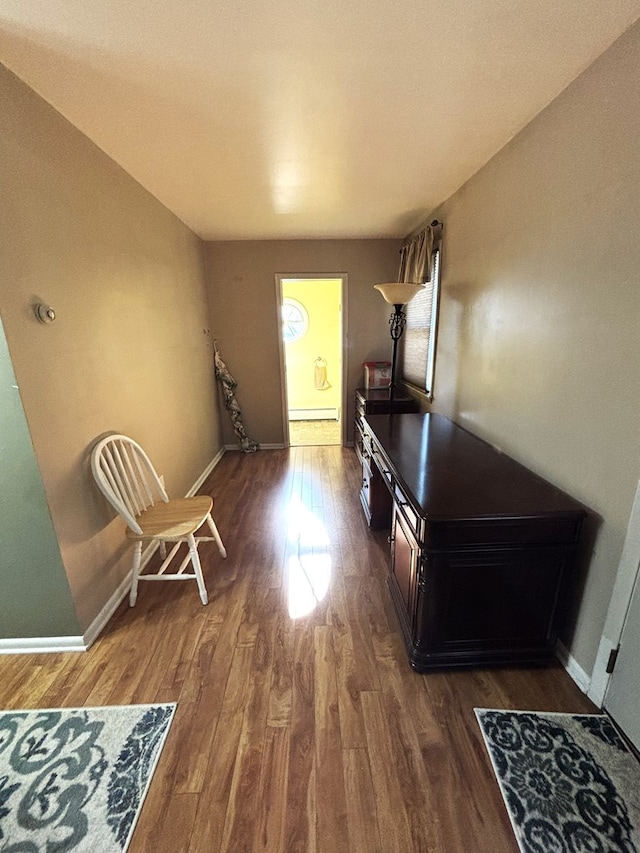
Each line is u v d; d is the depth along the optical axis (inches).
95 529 69.2
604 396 49.3
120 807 43.1
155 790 44.6
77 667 61.3
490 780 44.8
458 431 91.0
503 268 74.0
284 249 154.2
